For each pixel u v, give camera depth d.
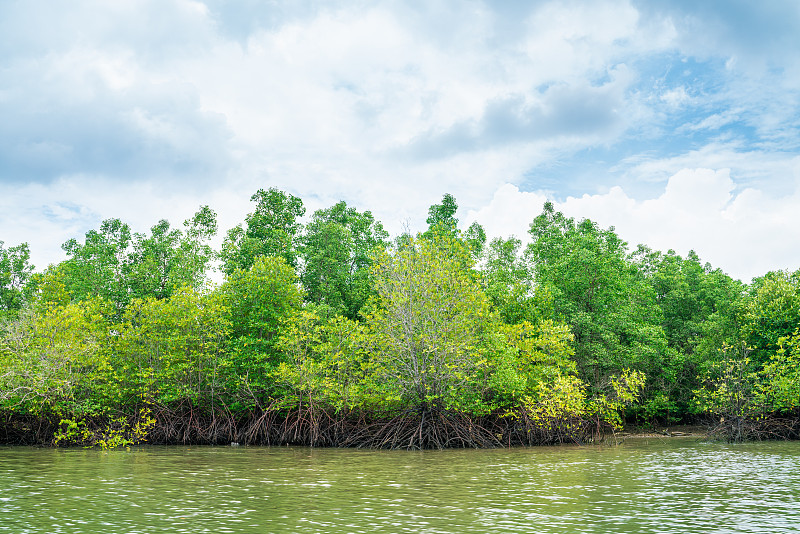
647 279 50.53
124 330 32.34
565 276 40.72
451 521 11.95
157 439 31.53
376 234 49.50
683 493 15.16
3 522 11.91
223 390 33.16
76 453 26.38
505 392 30.62
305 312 31.88
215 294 33.47
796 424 32.12
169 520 12.09
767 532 11.06
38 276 37.75
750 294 44.06
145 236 48.47
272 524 11.73
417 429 29.05
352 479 17.91
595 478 17.91
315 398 31.20
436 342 29.02
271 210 47.41
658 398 40.31
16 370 27.98
